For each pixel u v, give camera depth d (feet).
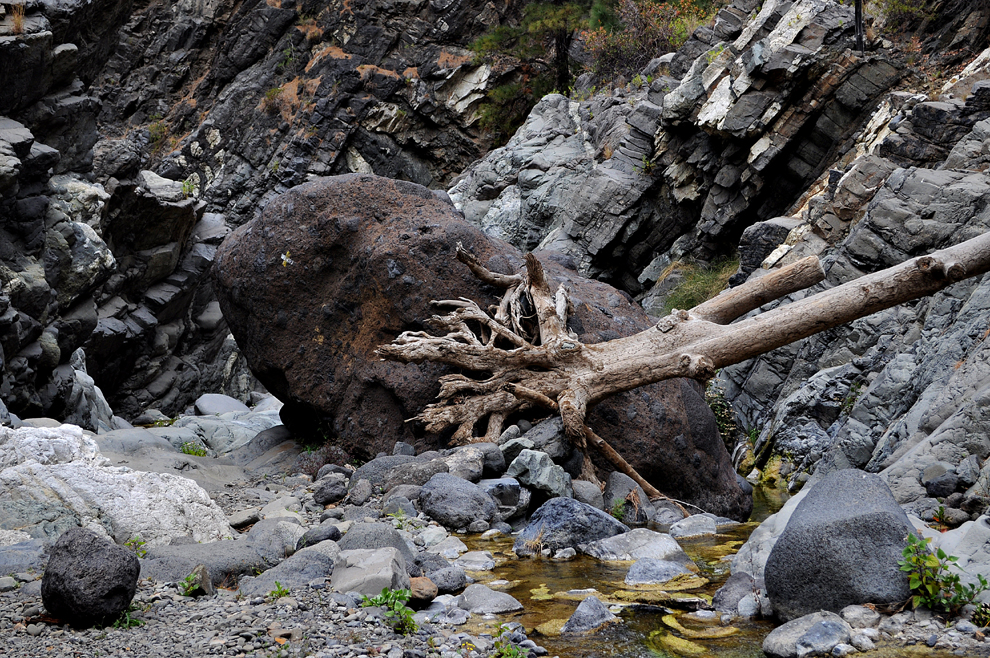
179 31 111.96
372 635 13.04
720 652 12.89
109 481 18.92
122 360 66.39
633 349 25.96
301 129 103.24
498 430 26.16
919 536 13.60
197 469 27.99
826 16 52.49
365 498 23.11
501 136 101.76
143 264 66.18
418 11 103.40
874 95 51.34
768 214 56.54
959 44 50.49
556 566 18.12
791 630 12.80
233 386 81.15
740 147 56.13
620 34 79.77
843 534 13.41
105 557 13.50
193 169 107.55
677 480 26.55
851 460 30.37
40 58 48.62
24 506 17.80
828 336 39.81
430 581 15.72
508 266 29.32
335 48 105.29
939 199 37.52
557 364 26.08
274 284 30.25
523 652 12.66
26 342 45.78
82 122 55.16
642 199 62.64
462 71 101.09
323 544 17.12
